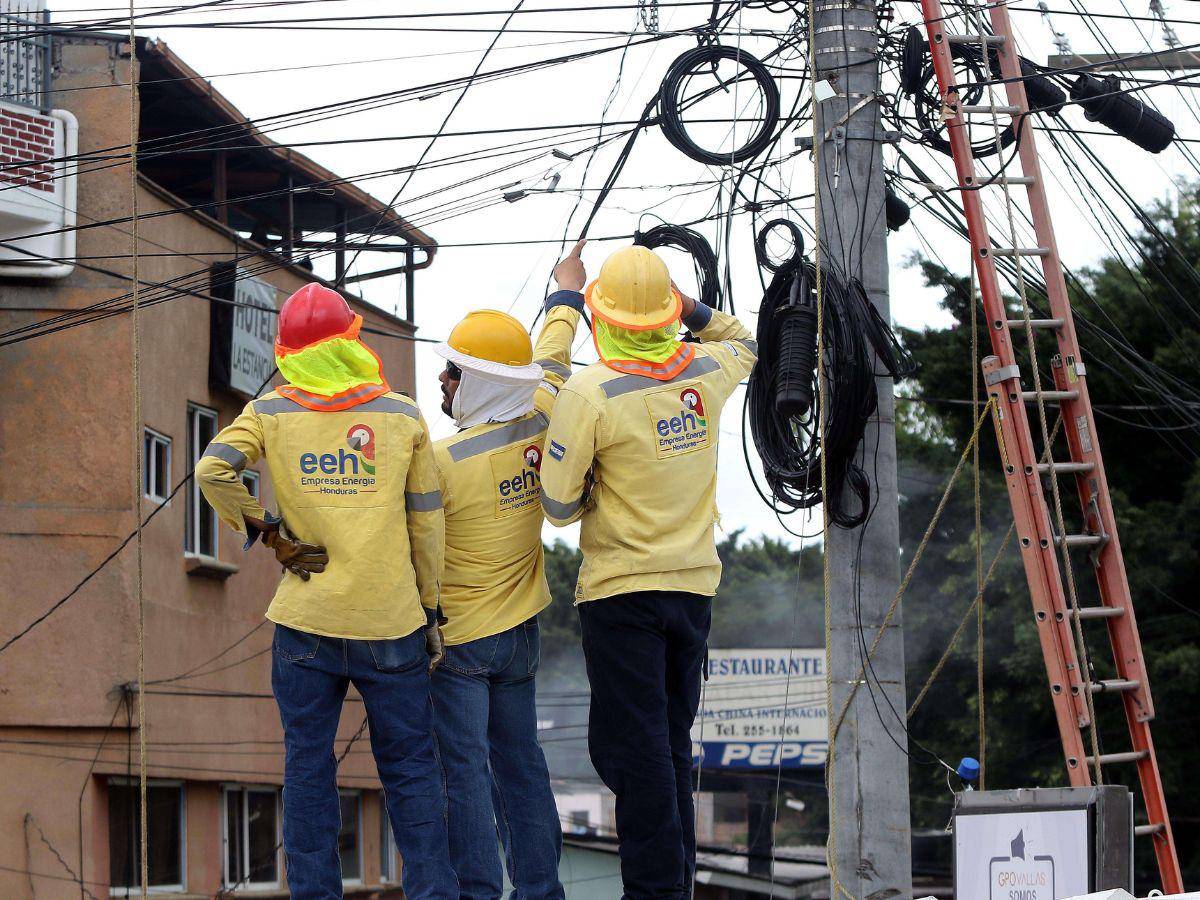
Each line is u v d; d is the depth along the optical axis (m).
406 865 6.45
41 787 19.73
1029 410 24.48
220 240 23.02
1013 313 27.45
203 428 22.89
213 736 22.30
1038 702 28.69
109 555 20.22
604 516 6.89
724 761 40.66
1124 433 27.97
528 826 7.13
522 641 7.17
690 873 7.00
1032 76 10.66
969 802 7.69
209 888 21.92
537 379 7.19
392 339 28.28
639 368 6.92
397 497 6.57
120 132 20.64
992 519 29.78
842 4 10.37
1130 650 9.65
